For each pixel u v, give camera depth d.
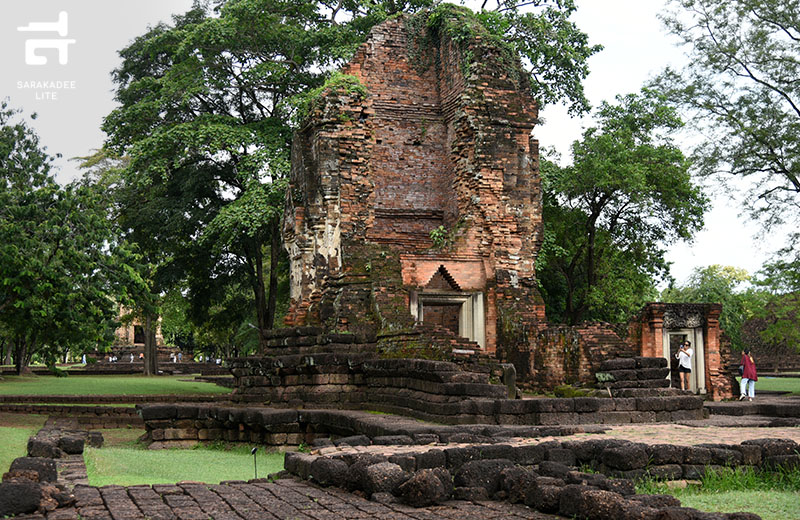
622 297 34.59
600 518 6.98
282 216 29.45
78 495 8.16
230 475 12.36
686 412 16.00
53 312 19.41
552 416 15.02
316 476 9.36
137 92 37.09
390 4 35.00
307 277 23.84
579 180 33.12
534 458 9.68
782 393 29.56
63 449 12.05
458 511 7.75
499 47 24.61
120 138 35.28
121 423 23.16
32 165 26.50
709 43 31.34
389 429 13.37
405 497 8.16
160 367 58.50
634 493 7.85
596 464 9.74
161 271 35.12
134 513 7.33
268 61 32.25
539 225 24.19
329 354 19.55
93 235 19.84
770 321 49.22
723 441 11.21
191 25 34.56
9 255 18.28
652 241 36.44
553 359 20.56
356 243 22.67
